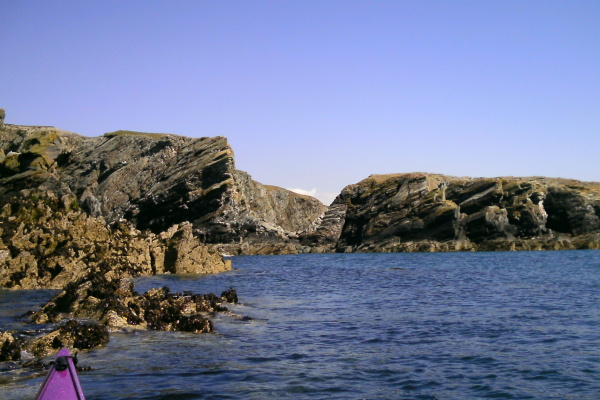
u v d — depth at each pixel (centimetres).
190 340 2011
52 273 3694
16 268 3603
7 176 10675
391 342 2025
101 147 14438
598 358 1748
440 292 3866
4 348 1638
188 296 2809
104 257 4341
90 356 1730
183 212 12912
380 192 14450
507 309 2872
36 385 1366
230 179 12888
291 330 2272
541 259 8481
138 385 1420
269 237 13475
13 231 3900
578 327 2292
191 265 5575
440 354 1825
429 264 7775
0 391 1317
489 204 12344
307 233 14675
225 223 12612
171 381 1463
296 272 6350
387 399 1344
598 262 7481
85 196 13225
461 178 14962
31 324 2175
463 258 9338
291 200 17775
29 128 14550
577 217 11838
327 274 6000
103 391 1365
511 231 11931
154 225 13088
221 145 13575
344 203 15062
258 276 5531
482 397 1368
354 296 3662
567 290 3834
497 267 6781
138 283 4156
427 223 12694
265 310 2912
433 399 1350
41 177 10544
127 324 2191
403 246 12669
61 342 1784
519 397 1368
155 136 14912
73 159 14388
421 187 13612
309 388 1427
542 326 2330
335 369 1620
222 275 5491
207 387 1417
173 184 13112
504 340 2048
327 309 2962
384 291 4006
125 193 13650
